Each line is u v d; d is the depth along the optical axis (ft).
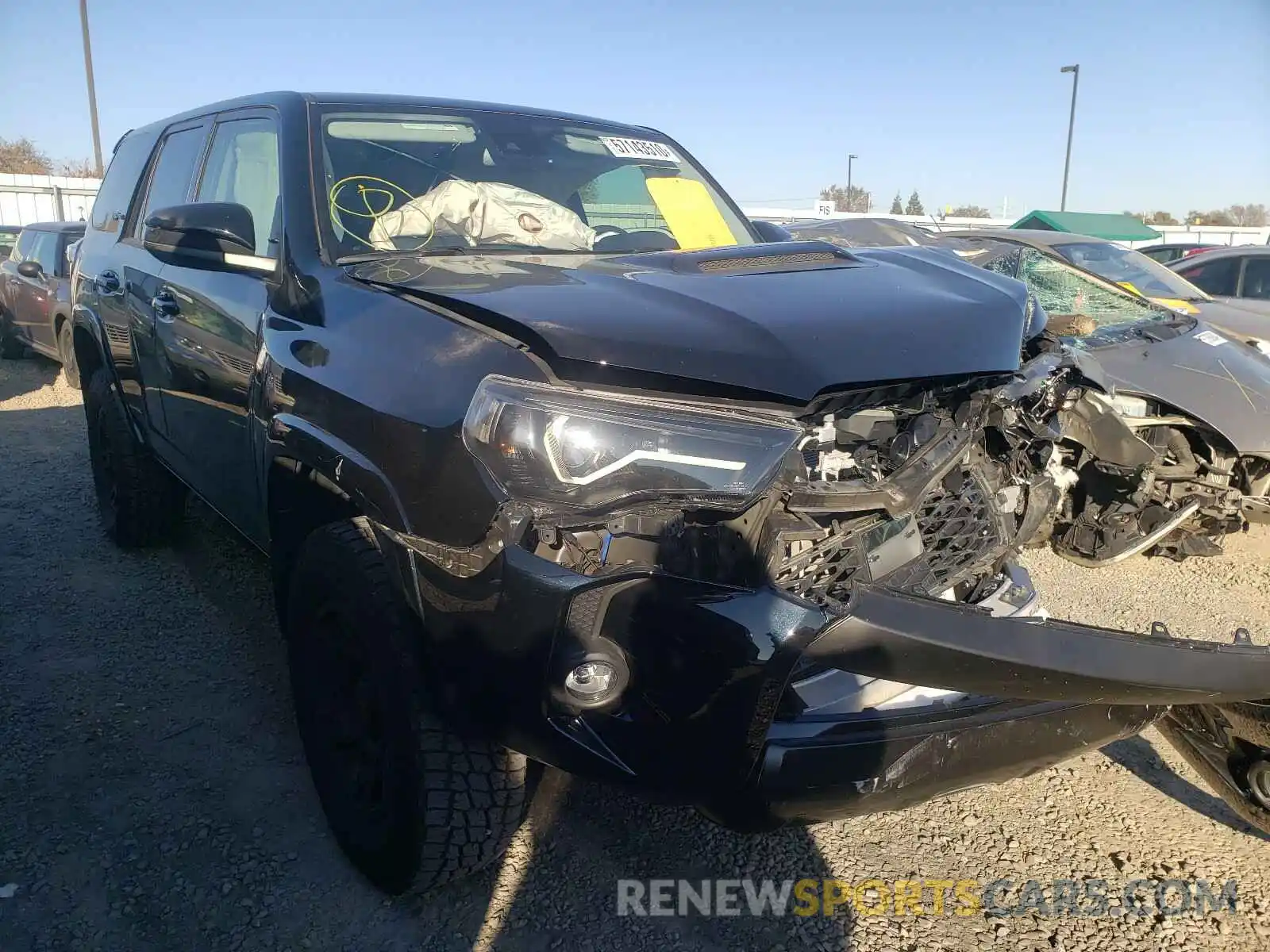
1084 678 6.25
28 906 7.82
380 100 10.96
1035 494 8.77
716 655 5.98
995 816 9.56
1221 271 33.60
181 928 7.66
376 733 7.95
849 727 6.48
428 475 6.58
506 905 8.02
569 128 12.15
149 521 15.01
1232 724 8.52
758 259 8.49
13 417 26.53
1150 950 7.79
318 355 7.99
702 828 9.08
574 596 6.02
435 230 9.78
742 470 6.17
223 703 11.03
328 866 8.43
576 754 6.33
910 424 7.47
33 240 35.27
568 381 6.33
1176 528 15.08
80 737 10.25
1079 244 25.35
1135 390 15.87
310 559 7.87
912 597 6.22
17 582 14.28
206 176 12.28
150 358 12.59
